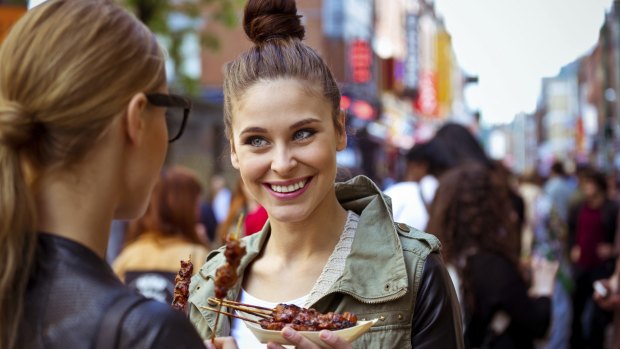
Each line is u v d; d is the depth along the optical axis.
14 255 1.27
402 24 34.25
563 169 11.06
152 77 1.39
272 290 1.98
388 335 1.85
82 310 1.26
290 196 1.87
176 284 1.77
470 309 3.57
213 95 20.00
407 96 34.03
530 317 3.54
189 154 18.28
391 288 1.86
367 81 23.17
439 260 1.95
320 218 1.99
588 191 8.23
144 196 1.42
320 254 2.00
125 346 1.23
